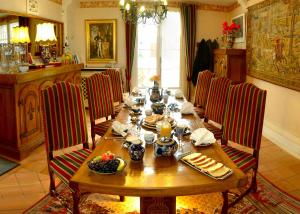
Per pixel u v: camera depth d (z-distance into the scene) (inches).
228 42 231.6
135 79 266.8
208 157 73.4
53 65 183.5
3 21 153.5
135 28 254.1
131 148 70.9
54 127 97.2
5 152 145.3
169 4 256.5
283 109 165.2
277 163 142.2
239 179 62.1
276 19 164.9
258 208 102.6
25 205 103.5
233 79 219.0
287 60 154.0
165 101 144.2
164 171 65.4
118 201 105.8
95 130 133.9
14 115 137.9
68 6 235.0
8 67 142.0
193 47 261.3
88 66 263.3
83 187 60.6
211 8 261.3
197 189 59.7
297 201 107.7
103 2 252.1
